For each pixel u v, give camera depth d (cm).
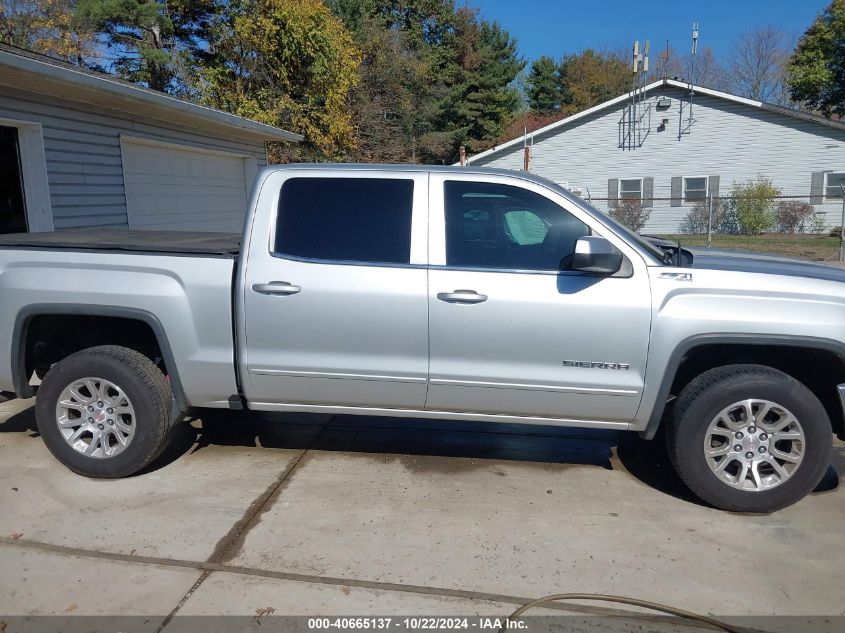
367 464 463
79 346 466
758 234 2459
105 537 362
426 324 401
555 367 397
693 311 385
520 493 421
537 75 5312
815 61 3394
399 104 3338
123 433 427
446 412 422
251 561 340
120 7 2153
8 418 541
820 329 378
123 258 423
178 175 1155
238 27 2161
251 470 451
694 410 388
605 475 450
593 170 2722
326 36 2266
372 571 333
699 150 2580
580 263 374
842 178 2420
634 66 2664
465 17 4175
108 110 940
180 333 419
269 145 2431
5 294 426
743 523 386
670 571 336
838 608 308
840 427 409
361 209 416
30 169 812
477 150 4109
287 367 415
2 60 650
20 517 382
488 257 404
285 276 409
